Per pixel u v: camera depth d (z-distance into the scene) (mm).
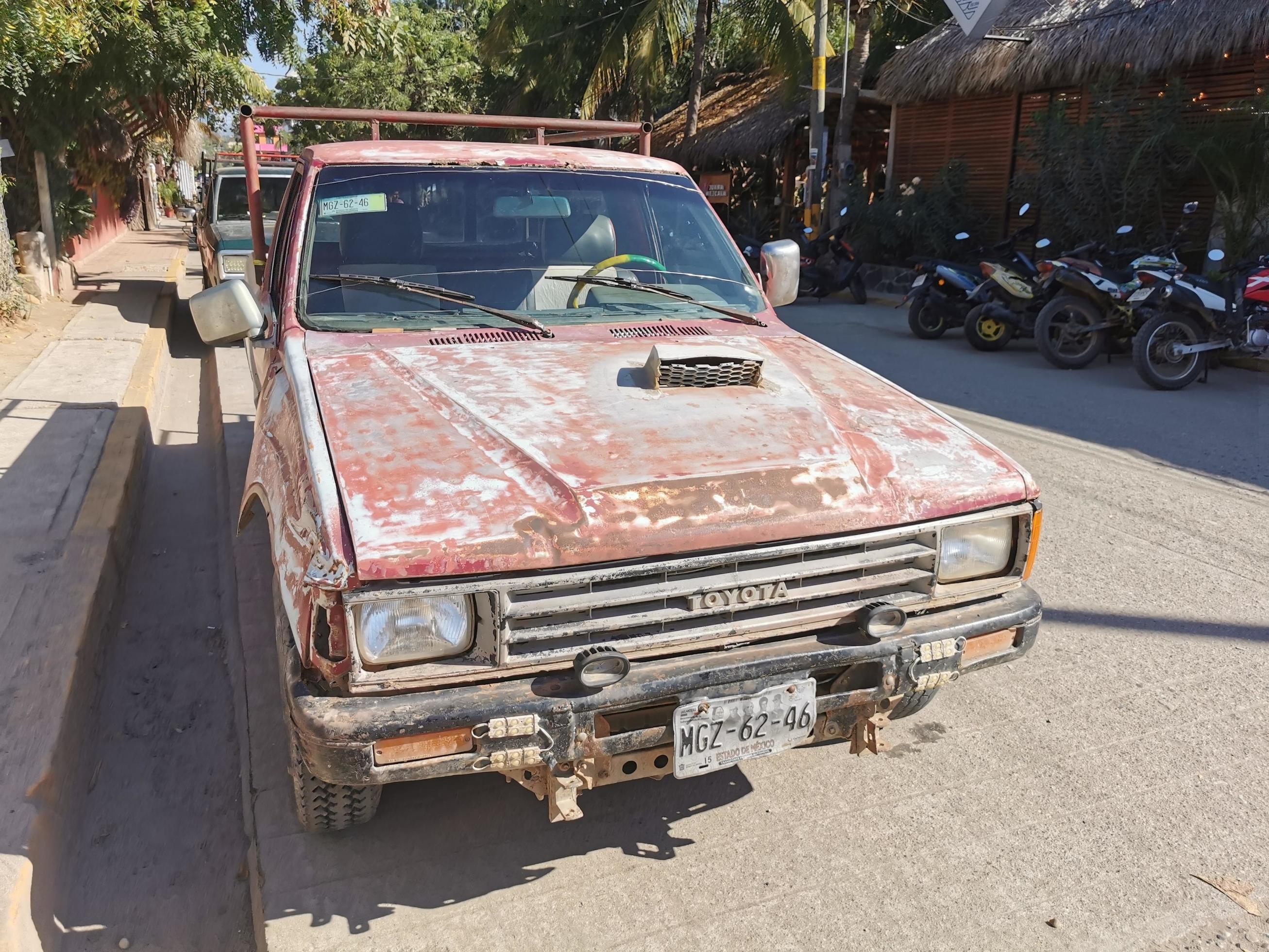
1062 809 2977
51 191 13445
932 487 2496
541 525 2145
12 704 3100
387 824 2881
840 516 2357
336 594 2035
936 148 15875
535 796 3037
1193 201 11570
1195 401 7875
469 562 2072
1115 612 4223
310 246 3309
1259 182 9945
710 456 2414
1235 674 3740
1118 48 11312
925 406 2963
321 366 2859
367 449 2344
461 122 4137
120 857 2877
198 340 11367
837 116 19266
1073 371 9203
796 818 2951
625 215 3715
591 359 2953
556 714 2148
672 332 3311
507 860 2754
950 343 11016
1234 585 4469
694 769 2320
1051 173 12211
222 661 3977
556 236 3572
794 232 16453
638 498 2238
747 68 26453
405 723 2068
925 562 2484
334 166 3447
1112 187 11508
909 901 2605
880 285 15688
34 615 3672
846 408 2787
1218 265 10289
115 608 4277
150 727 3520
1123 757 3232
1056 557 4770
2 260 10109
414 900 2590
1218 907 2578
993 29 13000
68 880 2750
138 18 10734
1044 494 5621
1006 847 2814
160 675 3861
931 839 2848
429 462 2295
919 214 14547
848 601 2447
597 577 2148
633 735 2266
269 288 3754
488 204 3531
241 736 3395
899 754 3264
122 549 4703
